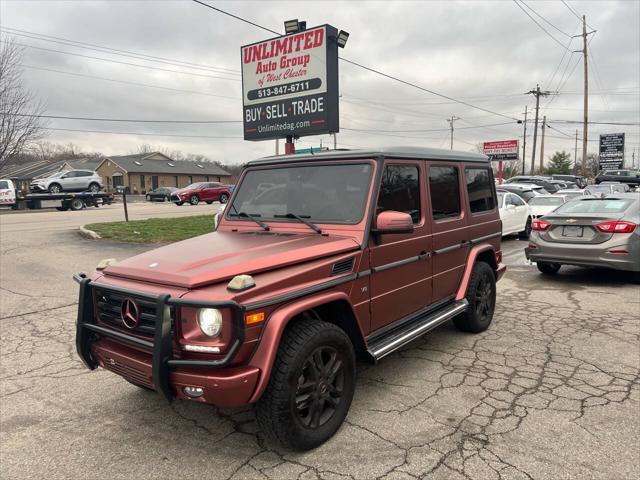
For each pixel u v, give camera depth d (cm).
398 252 386
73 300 727
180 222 1784
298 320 313
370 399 380
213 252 323
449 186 477
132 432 340
